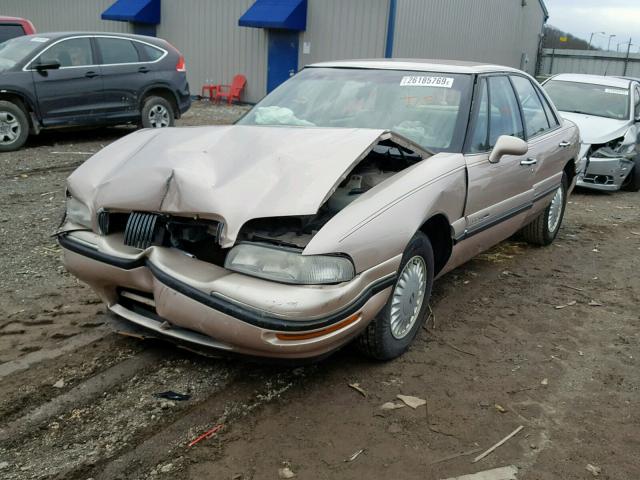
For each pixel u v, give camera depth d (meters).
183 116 15.54
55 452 2.76
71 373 3.40
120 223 3.47
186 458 2.75
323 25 17.19
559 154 5.79
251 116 4.61
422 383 3.47
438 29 18.55
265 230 3.14
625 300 4.99
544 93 5.95
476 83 4.50
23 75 9.62
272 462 2.74
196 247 3.29
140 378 3.38
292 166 3.19
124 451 2.78
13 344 3.71
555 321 4.48
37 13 24.53
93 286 3.52
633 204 9.09
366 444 2.90
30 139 10.98
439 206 3.65
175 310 3.01
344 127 4.29
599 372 3.73
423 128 4.23
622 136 9.32
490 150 4.43
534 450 2.93
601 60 27.42
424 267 3.77
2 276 4.75
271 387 3.35
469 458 2.84
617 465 2.85
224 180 3.13
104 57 10.56
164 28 20.58
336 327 2.96
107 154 3.71
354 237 3.02
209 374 3.45
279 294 2.83
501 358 3.84
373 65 4.84
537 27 27.81
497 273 5.52
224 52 19.34
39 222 6.15
